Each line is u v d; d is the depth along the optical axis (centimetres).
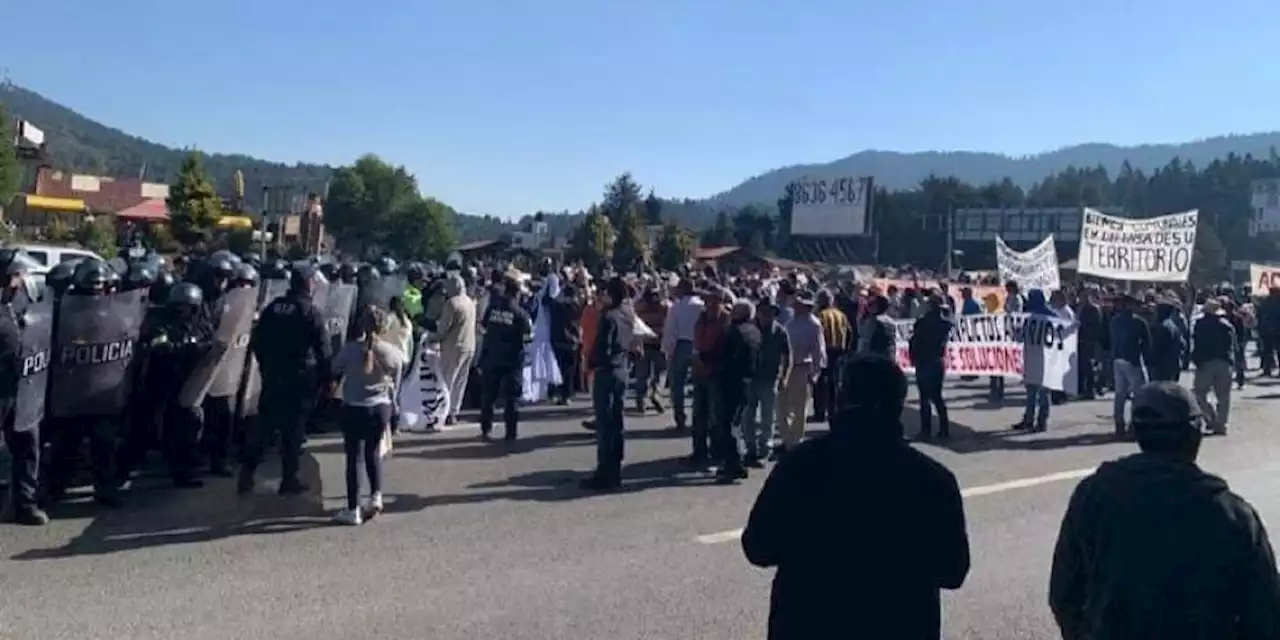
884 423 345
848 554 332
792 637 336
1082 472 1140
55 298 877
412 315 1387
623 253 6350
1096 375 1956
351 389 840
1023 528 888
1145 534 322
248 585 677
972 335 1703
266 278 1241
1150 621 313
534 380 1497
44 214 5906
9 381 771
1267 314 2420
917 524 333
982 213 8850
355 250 10025
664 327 1386
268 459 1082
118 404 857
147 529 806
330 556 750
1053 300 1488
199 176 5847
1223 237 11075
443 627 610
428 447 1173
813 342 1230
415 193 10325
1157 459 337
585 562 755
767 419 1154
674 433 1341
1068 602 343
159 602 638
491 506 918
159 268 1062
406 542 793
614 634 607
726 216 9562
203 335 943
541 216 6519
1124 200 12538
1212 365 1454
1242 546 318
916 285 2464
